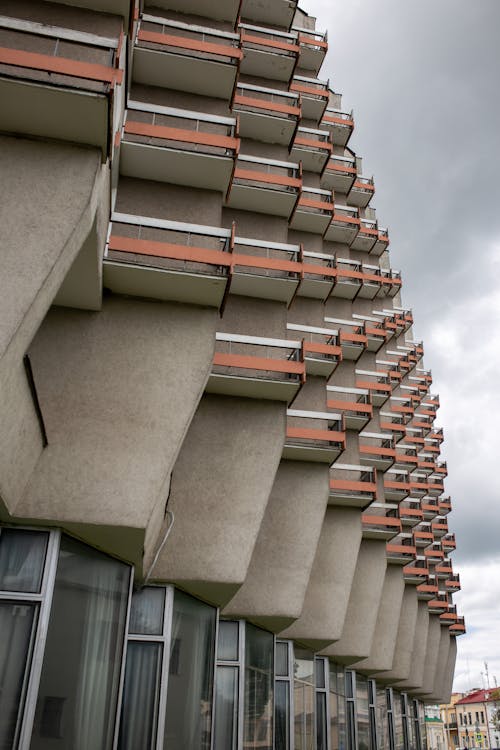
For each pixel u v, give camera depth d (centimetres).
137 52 1559
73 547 1040
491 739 9162
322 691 2428
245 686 1675
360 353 2508
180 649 1355
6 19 905
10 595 929
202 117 1440
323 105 2583
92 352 1175
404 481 3441
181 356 1211
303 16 2891
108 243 1188
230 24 1747
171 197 1479
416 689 4122
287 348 1625
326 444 1866
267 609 1700
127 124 1383
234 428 1567
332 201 2325
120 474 1066
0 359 745
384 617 3022
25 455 954
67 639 982
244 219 1892
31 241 840
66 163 898
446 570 4306
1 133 905
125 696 1207
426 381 4388
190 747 1334
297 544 1800
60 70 877
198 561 1397
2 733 844
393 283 3400
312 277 2147
